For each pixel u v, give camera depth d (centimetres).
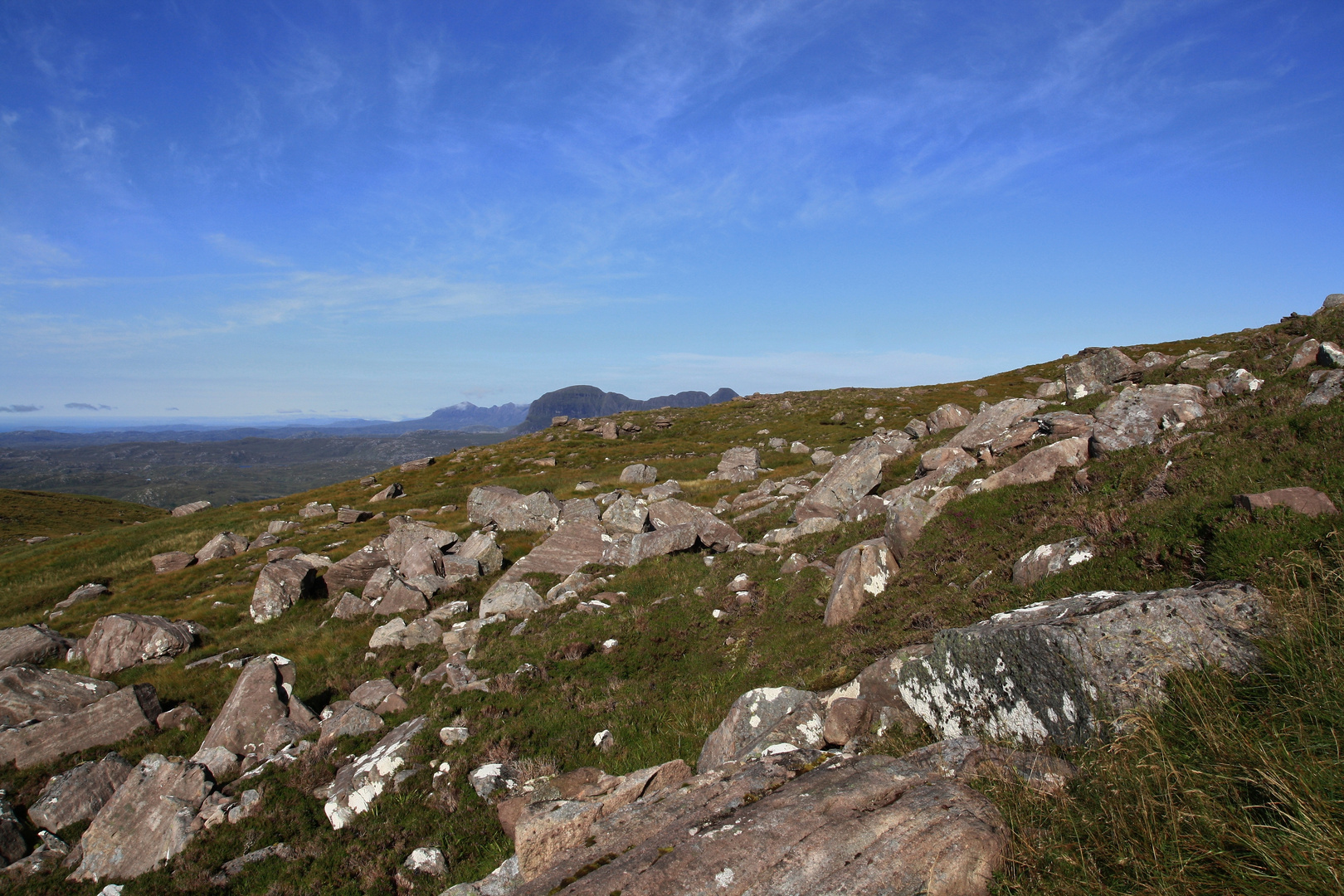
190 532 6638
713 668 1744
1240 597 728
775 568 2322
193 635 3325
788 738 977
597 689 1759
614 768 1313
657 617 2192
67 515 12269
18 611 4609
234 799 1641
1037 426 2264
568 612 2450
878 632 1431
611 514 3716
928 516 1872
